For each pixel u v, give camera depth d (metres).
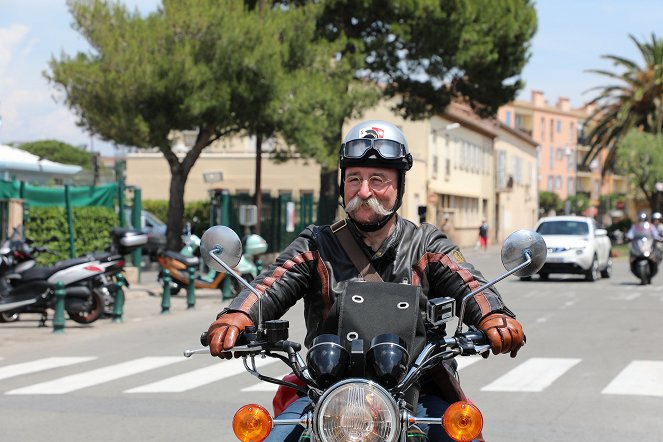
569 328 15.78
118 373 11.30
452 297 3.99
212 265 3.94
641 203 106.81
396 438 3.28
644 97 60.75
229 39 26.27
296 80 28.00
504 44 35.06
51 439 7.79
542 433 7.94
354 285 3.75
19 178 28.73
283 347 3.64
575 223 29.14
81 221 23.42
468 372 11.21
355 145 3.95
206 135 28.56
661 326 16.09
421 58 34.69
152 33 26.45
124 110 26.75
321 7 29.92
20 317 17.72
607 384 10.36
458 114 60.12
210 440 7.71
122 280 17.00
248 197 32.88
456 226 63.06
